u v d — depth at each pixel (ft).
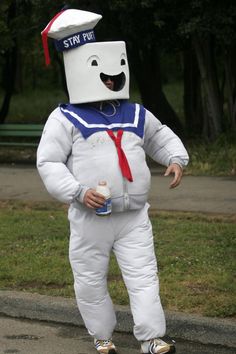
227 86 63.10
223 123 62.23
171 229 33.53
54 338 22.80
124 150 19.61
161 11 54.95
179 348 21.68
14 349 21.84
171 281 25.88
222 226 33.68
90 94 19.51
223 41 55.57
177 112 103.81
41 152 19.51
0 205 40.70
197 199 40.47
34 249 30.96
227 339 21.77
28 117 105.50
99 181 19.35
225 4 52.80
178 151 20.47
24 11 69.67
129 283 19.85
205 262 28.04
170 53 69.97
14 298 25.04
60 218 36.78
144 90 74.13
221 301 23.61
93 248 19.83
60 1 58.34
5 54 80.69
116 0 55.42
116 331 23.26
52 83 192.44
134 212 19.95
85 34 19.58
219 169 50.52
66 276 27.07
